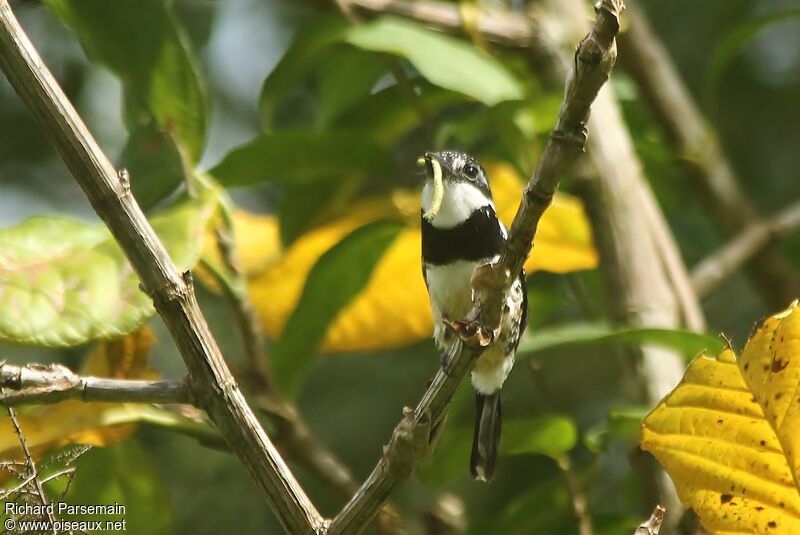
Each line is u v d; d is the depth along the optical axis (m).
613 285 8.09
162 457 10.60
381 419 11.18
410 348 11.53
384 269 8.78
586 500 7.62
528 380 11.37
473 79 7.59
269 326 8.98
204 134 7.24
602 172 8.17
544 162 4.51
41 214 6.11
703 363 4.94
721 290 12.47
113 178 4.77
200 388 4.85
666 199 10.51
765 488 4.92
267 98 8.34
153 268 4.79
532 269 8.50
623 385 7.88
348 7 8.40
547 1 8.83
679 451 5.05
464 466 7.68
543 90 8.69
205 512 10.51
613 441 7.40
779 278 9.68
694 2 12.96
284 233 8.81
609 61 4.23
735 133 12.91
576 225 8.59
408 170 9.84
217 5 11.08
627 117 10.23
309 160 8.16
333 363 11.52
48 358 9.94
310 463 7.09
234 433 4.84
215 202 6.68
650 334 6.77
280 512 4.84
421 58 7.49
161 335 11.09
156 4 7.26
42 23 11.01
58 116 4.72
